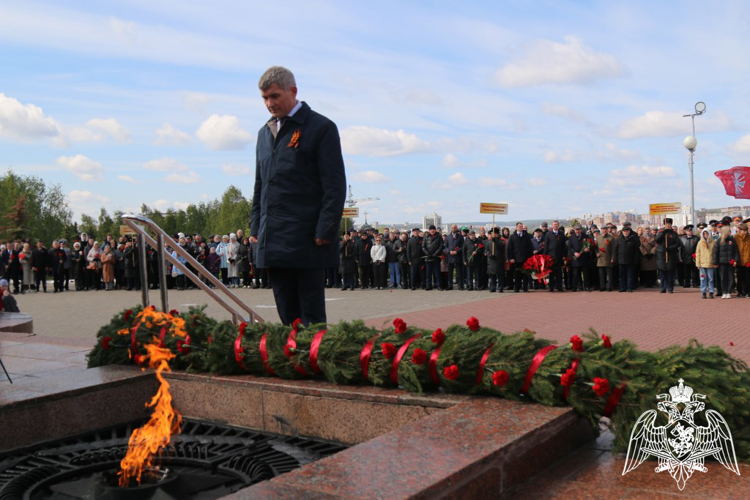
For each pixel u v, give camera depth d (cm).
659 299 1652
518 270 1948
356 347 382
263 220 489
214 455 355
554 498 262
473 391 351
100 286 2767
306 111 486
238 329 436
